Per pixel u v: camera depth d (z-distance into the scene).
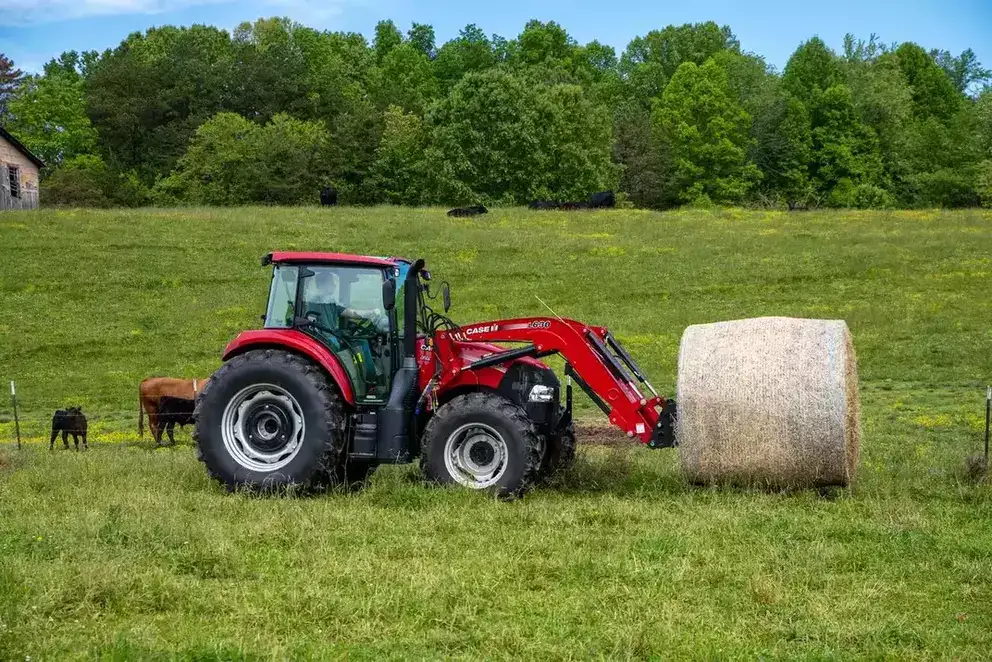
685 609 6.15
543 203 49.19
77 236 36.06
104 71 87.88
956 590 6.56
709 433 9.38
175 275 32.16
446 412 9.47
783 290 30.78
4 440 16.42
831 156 85.94
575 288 31.41
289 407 9.62
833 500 9.27
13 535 7.43
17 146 43.25
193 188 69.25
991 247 35.62
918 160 87.38
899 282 31.19
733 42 146.12
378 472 10.25
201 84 88.50
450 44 129.62
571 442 10.58
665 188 83.06
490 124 67.56
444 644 5.57
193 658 5.23
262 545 7.45
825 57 98.44
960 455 11.67
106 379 22.34
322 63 105.19
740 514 8.53
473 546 7.48
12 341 25.23
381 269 9.88
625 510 8.58
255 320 27.89
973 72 139.38
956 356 22.80
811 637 5.73
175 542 7.30
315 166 72.19
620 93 115.94
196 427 9.65
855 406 9.55
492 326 10.12
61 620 5.85
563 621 5.88
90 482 9.96
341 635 5.71
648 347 24.39
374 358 9.80
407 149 74.31
